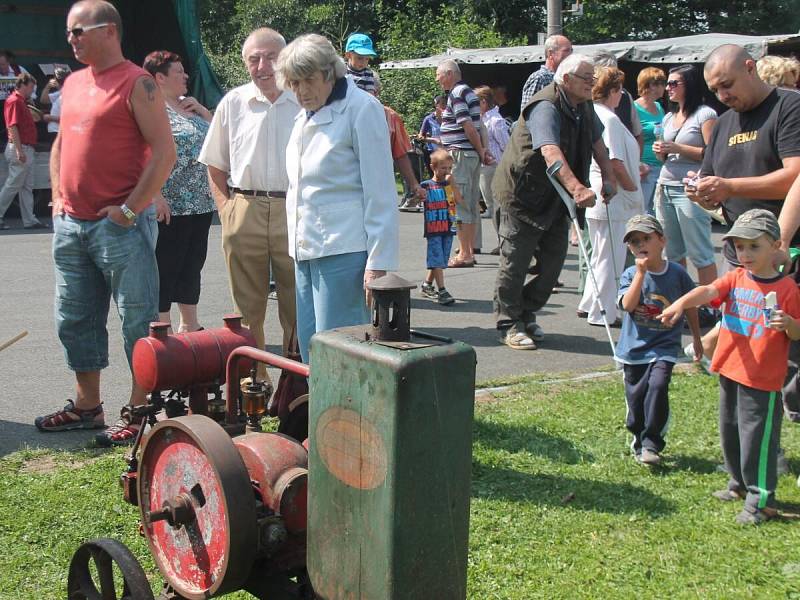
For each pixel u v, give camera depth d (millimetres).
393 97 24078
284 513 2852
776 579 3674
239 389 3406
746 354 4176
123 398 5980
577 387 6168
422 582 2453
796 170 4516
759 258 4152
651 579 3688
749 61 4629
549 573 3721
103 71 4977
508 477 4648
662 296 4801
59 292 5199
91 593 3295
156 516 2945
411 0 32844
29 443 5129
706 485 4602
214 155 5664
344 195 4277
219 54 30250
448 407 2430
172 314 8516
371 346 2434
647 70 9234
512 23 33938
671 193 7988
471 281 10320
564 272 11008
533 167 6855
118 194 5008
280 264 5609
